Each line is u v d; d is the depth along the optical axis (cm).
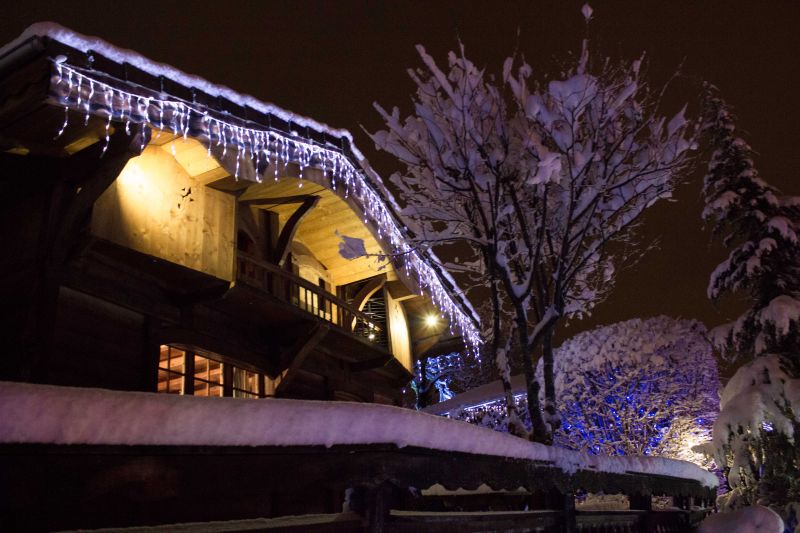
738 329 1236
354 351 1342
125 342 831
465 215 818
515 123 782
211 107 766
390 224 1193
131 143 681
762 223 1244
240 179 890
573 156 768
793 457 1034
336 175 1037
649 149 799
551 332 781
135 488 200
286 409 239
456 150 770
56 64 598
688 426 1655
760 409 1047
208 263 897
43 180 747
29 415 177
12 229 762
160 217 842
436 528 321
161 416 204
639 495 669
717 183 1289
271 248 1162
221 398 222
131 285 848
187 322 940
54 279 712
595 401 1755
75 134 694
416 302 1636
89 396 190
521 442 413
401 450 284
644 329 1730
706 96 1324
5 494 174
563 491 465
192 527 266
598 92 800
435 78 799
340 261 1380
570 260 793
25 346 686
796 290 1215
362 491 289
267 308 1038
